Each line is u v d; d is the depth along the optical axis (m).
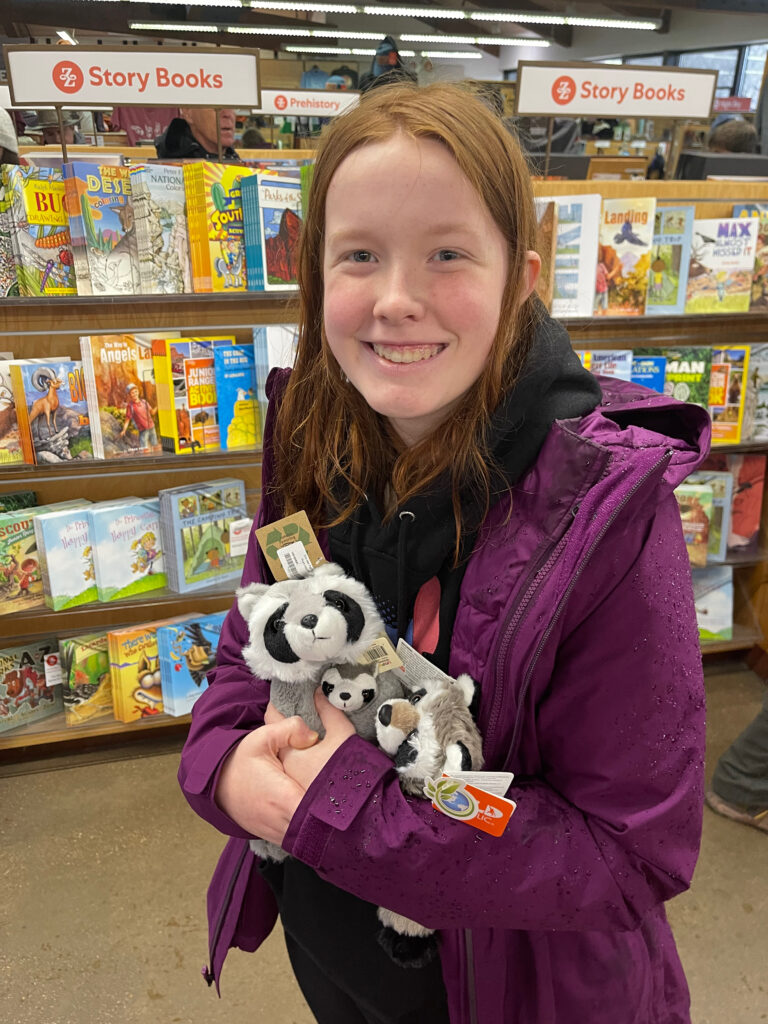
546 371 0.71
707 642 3.00
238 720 0.87
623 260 2.50
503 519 0.72
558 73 2.31
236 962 1.85
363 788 0.69
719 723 2.80
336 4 7.16
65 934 1.92
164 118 4.63
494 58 11.84
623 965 0.83
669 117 2.43
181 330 2.44
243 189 2.17
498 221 0.68
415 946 0.81
